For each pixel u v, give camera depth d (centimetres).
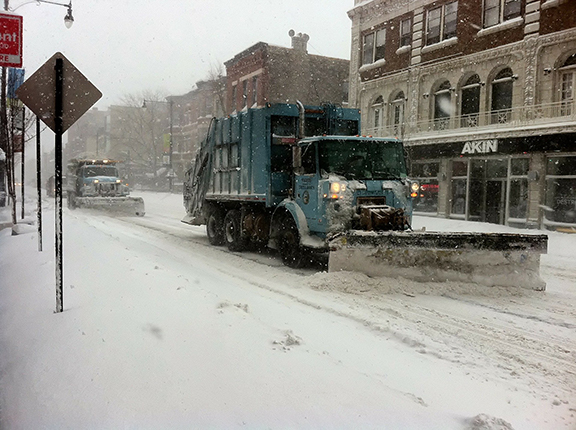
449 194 2100
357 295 696
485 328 554
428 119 2203
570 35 1641
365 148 895
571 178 1644
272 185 1009
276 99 3200
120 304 535
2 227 1647
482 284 730
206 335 438
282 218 982
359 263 755
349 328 538
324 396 330
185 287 626
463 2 2016
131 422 290
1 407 344
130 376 351
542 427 326
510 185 1856
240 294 682
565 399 373
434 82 2170
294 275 852
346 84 3447
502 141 1798
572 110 1639
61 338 440
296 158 873
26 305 576
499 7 1892
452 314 609
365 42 2578
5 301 636
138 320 476
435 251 741
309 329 516
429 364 438
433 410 329
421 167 2242
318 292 715
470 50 1991
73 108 535
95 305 536
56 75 529
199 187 1414
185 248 1230
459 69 2042
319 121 1079
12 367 408
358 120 1105
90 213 2375
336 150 874
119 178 2706
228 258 1069
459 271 740
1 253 1052
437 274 742
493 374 421
